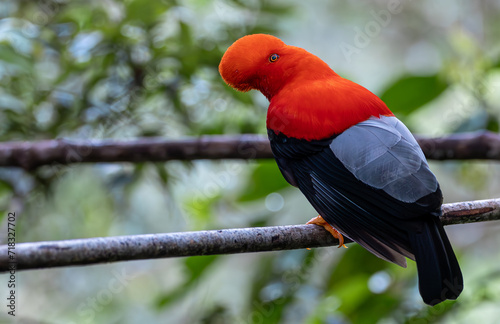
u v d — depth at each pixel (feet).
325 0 58.29
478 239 46.98
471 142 32.09
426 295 17.25
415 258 17.79
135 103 33.65
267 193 35.32
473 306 29.09
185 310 44.42
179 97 34.22
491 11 56.18
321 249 32.58
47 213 37.29
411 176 18.75
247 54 24.23
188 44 33.06
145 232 41.50
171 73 34.60
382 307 29.99
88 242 16.72
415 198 18.33
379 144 19.72
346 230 19.74
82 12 34.83
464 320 35.68
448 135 33.09
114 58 33.22
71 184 38.78
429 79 35.53
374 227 18.93
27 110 33.09
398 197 18.56
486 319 36.86
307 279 32.17
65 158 31.76
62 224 38.24
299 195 46.78
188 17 34.86
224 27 35.27
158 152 32.04
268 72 23.99
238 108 36.32
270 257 33.17
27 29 33.63
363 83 58.44
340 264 32.76
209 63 33.76
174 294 33.68
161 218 42.32
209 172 40.47
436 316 28.71
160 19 34.50
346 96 21.52
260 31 34.78
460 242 49.26
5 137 33.50
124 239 17.17
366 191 19.30
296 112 21.88
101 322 44.78
